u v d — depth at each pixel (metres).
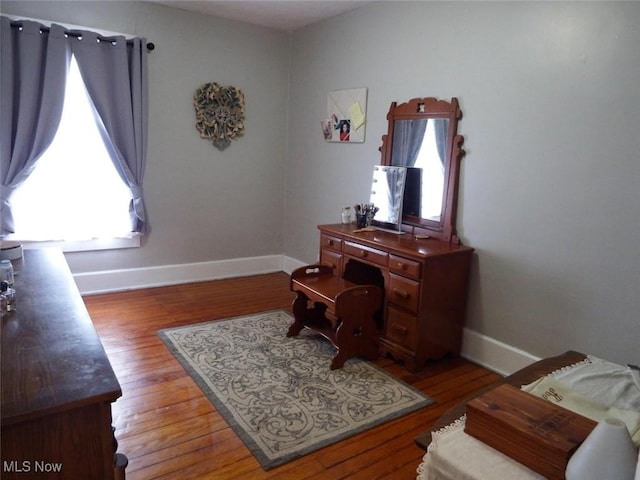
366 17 3.47
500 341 2.72
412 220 3.15
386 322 2.83
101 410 1.08
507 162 2.59
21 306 1.61
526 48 2.45
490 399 1.22
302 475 1.79
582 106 2.25
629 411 1.39
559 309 2.43
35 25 3.16
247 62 4.16
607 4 2.12
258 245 4.58
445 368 2.75
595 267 2.26
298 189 4.43
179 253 4.14
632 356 2.16
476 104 2.72
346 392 2.41
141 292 3.87
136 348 2.82
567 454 0.99
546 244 2.45
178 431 2.03
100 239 3.72
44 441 1.03
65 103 3.38
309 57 4.12
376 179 3.33
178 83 3.85
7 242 2.32
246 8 3.68
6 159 3.21
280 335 3.09
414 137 3.11
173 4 3.65
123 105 3.54
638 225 2.10
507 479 1.03
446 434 1.21
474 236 2.81
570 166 2.32
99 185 3.62
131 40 3.52
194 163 4.06
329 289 2.83
